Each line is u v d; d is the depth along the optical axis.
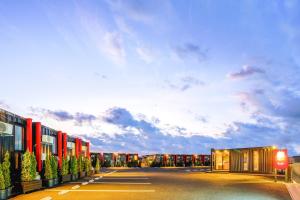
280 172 28.30
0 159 17.88
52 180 19.81
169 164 56.22
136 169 44.84
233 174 30.81
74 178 24.92
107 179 25.55
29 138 21.27
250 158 31.30
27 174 16.86
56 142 28.02
